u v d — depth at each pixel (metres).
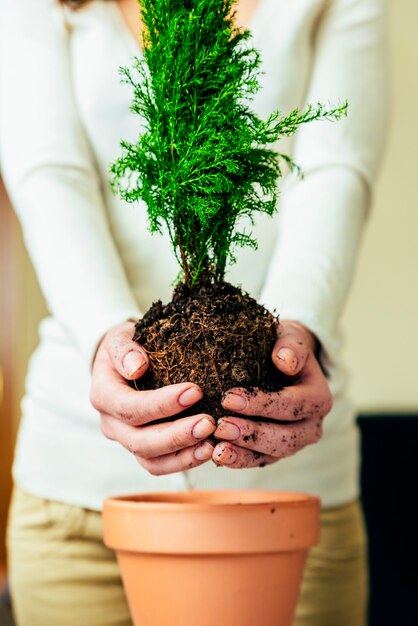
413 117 2.03
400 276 2.04
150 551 0.64
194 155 0.65
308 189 0.88
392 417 1.75
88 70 0.92
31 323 2.65
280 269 0.82
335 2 0.95
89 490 0.90
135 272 0.94
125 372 0.65
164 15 0.66
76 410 0.90
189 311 0.66
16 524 0.95
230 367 0.65
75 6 0.92
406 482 1.69
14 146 0.89
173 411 0.63
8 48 0.94
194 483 0.87
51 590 0.91
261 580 0.64
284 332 0.70
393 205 2.04
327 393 0.68
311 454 0.91
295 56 0.93
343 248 0.84
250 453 0.65
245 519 0.63
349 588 0.94
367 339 2.04
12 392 2.66
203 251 0.69
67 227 0.83
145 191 0.67
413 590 1.63
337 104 0.92
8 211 2.65
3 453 2.69
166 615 0.65
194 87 0.66
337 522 0.93
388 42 1.00
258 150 0.68
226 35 0.66
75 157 0.89
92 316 0.76
